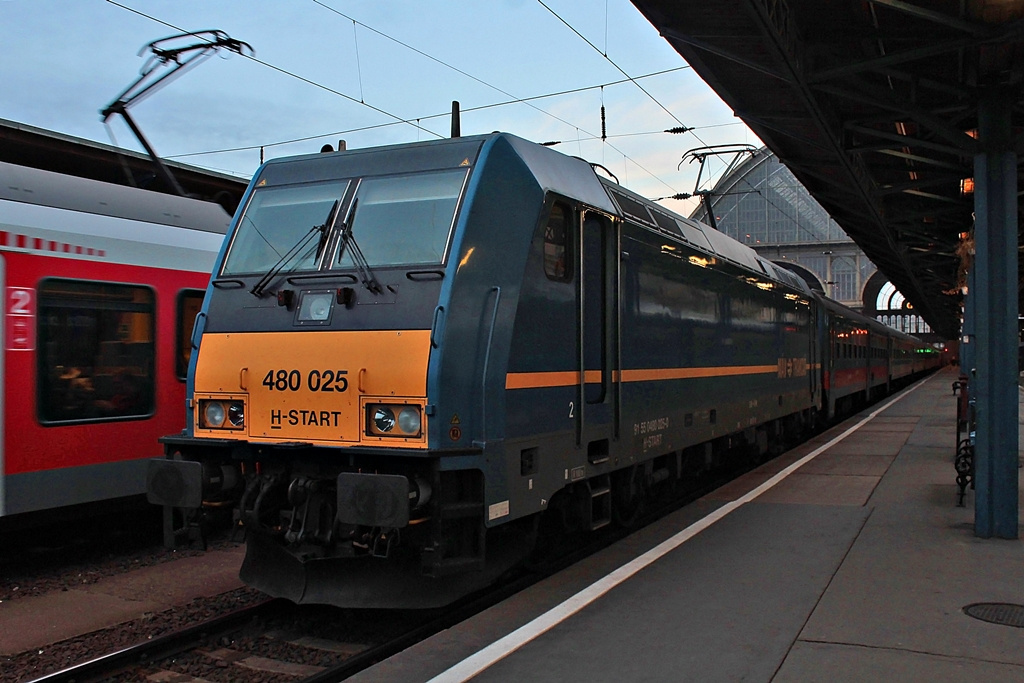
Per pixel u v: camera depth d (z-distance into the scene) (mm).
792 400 15133
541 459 6172
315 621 6125
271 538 5957
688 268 9523
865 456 13805
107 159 12750
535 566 7121
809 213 76188
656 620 5398
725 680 4398
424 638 5621
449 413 5312
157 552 8492
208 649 5570
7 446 7145
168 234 8828
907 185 15078
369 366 5477
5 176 7586
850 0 9258
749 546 7430
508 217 5922
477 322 5578
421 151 6215
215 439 5988
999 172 7676
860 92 10242
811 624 5297
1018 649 4816
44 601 6797
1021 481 11000
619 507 8305
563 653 4816
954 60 10789
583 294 6777
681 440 9203
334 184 6371
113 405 8094
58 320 7609
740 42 9023
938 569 6609
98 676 5086
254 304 6094
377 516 5047
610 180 8055
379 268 5746
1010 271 7637
